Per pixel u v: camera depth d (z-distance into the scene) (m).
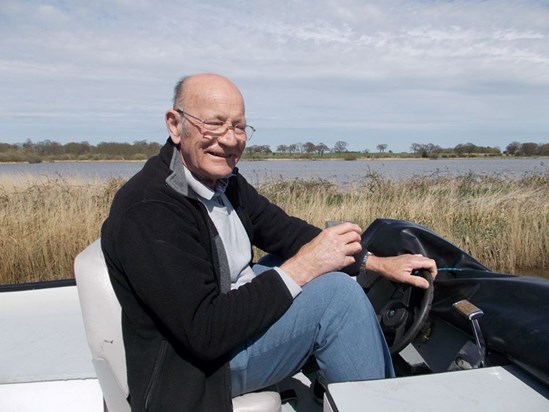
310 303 1.50
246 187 2.03
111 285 1.47
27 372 1.68
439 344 1.87
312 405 1.82
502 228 8.16
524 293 1.54
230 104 1.58
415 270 1.84
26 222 7.34
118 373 1.49
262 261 2.26
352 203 9.05
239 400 1.52
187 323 1.35
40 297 2.41
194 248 1.47
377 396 1.26
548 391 1.28
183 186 1.52
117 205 1.46
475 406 1.22
